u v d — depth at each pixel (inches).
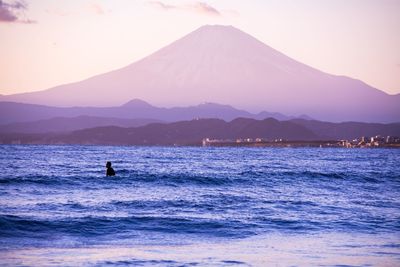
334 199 2057.1
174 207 1659.7
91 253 1047.0
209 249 1114.7
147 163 5152.6
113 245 1135.6
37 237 1189.7
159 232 1280.8
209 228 1333.7
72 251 1063.6
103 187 2343.8
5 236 1182.3
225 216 1512.1
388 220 1517.0
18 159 5546.3
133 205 1673.2
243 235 1273.4
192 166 4655.5
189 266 953.5
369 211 1706.4
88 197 1926.7
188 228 1326.3
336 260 1028.5
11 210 1520.7
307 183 2869.1
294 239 1237.1
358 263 1006.4
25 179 2493.8
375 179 3245.6
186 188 2397.9
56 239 1179.3
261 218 1491.1
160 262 978.1
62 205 1642.5
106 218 1370.6
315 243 1193.4
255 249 1120.8
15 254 1021.8
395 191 2529.5
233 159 6845.5
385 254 1092.5
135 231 1279.5
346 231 1346.0
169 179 2714.1
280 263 995.9
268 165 5103.3
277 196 2097.7
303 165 5290.4
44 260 974.4
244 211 1628.9
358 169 4662.9
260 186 2593.5
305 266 975.6
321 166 5137.8
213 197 1973.4
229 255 1056.2
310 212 1652.3
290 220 1469.0
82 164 4549.7
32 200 1791.3
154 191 2215.8
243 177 3034.0
